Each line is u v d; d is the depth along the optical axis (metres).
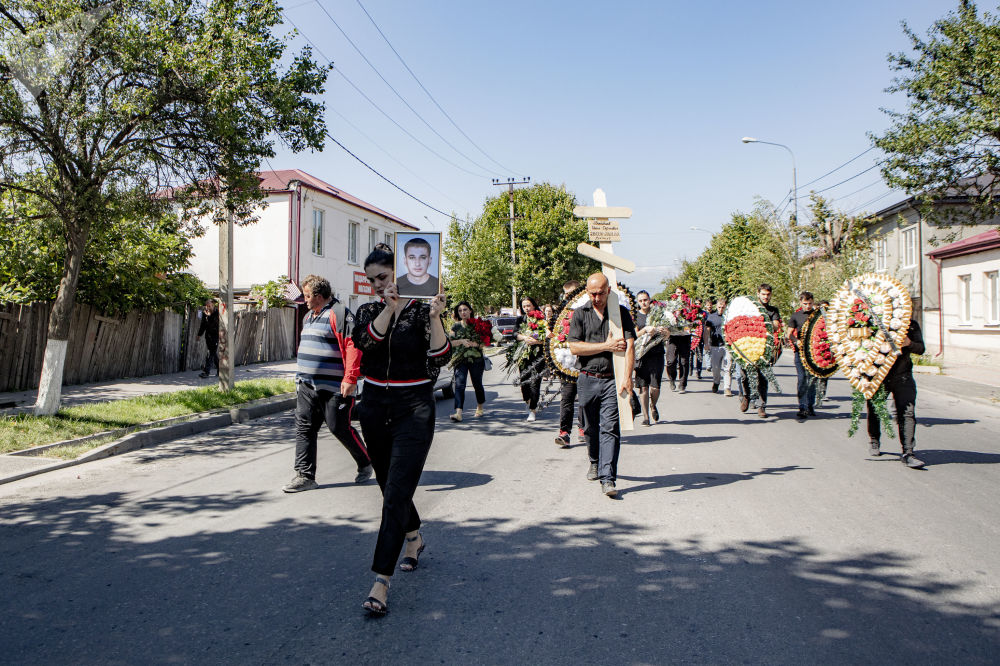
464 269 39.56
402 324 3.86
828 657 3.05
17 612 3.56
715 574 4.02
